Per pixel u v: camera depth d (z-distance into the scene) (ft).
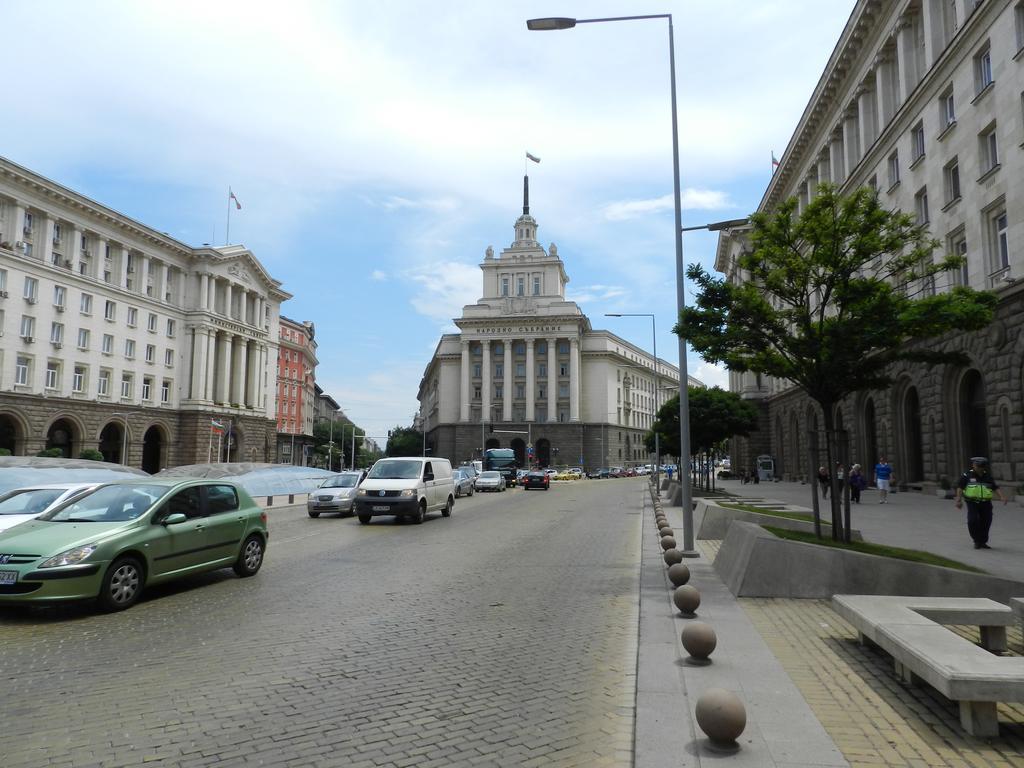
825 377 32.83
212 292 221.66
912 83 86.69
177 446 208.64
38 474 61.21
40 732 14.40
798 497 95.96
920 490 85.46
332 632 23.04
